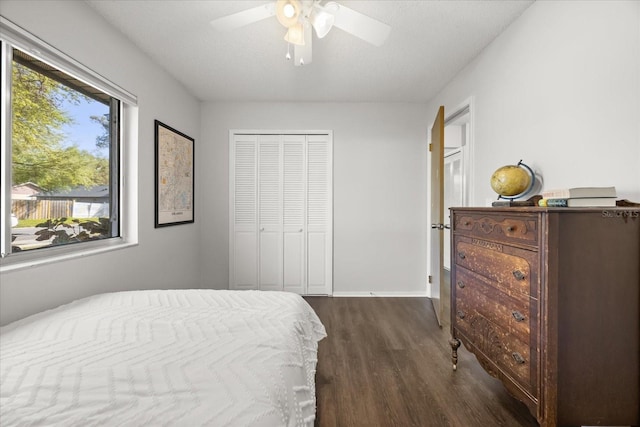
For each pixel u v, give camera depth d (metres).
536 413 1.21
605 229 1.16
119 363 0.93
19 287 1.45
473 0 1.89
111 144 2.27
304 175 3.77
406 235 3.79
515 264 1.34
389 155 3.78
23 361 0.94
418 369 2.04
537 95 1.89
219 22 1.71
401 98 3.62
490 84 2.40
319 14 1.62
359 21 1.65
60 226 1.82
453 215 2.00
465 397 1.74
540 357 1.18
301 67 2.81
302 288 3.80
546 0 1.80
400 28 2.19
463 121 4.04
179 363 0.94
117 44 2.20
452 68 2.83
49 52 1.63
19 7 1.46
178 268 3.18
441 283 2.81
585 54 1.54
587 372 1.16
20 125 1.55
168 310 1.46
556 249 1.14
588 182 1.54
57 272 1.66
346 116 3.76
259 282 3.80
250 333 1.19
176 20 2.10
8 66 1.45
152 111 2.66
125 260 2.28
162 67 2.81
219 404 0.76
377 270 3.80
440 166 2.80
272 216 3.79
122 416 0.71
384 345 2.42
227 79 3.08
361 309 3.30
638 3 1.29
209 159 3.75
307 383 1.17
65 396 0.77
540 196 1.70
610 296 1.16
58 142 1.79
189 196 3.42
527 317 1.26
